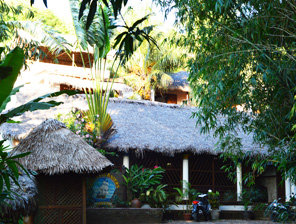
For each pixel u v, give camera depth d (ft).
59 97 47.14
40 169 27.20
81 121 39.81
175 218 42.78
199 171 46.73
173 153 43.29
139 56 79.15
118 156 41.57
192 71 23.03
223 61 21.21
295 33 20.26
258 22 19.17
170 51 76.43
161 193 40.16
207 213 41.68
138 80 79.82
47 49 53.78
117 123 46.34
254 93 21.25
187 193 43.24
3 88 11.82
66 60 59.16
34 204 19.22
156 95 86.79
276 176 47.52
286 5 19.39
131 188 40.04
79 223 29.09
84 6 8.71
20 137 39.22
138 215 37.37
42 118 41.93
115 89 58.23
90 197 37.93
